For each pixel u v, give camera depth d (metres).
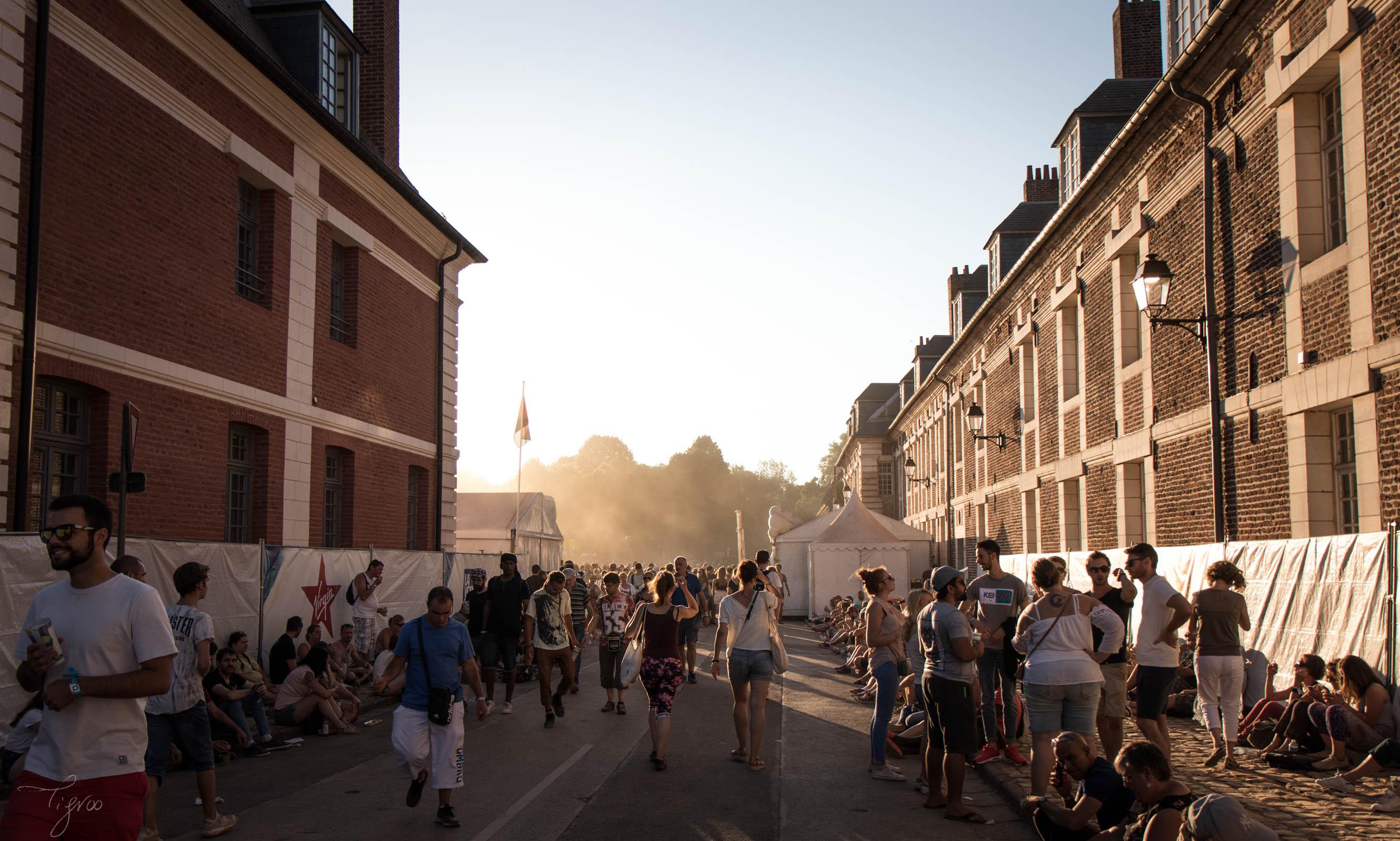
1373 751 7.85
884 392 66.19
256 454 14.98
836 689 15.31
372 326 18.81
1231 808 4.64
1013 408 26.62
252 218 15.12
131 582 4.22
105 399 11.53
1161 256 15.51
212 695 9.84
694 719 12.48
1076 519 21.11
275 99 14.91
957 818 7.21
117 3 11.75
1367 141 9.91
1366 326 9.94
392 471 19.61
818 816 7.36
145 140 12.27
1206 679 8.57
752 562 9.56
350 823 7.21
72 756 3.99
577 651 20.19
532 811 7.53
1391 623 8.55
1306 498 11.06
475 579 13.55
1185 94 13.62
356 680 14.45
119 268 11.78
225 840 6.77
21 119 10.26
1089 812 5.73
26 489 10.09
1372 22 9.82
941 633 7.40
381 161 18.22
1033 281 23.84
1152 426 15.92
